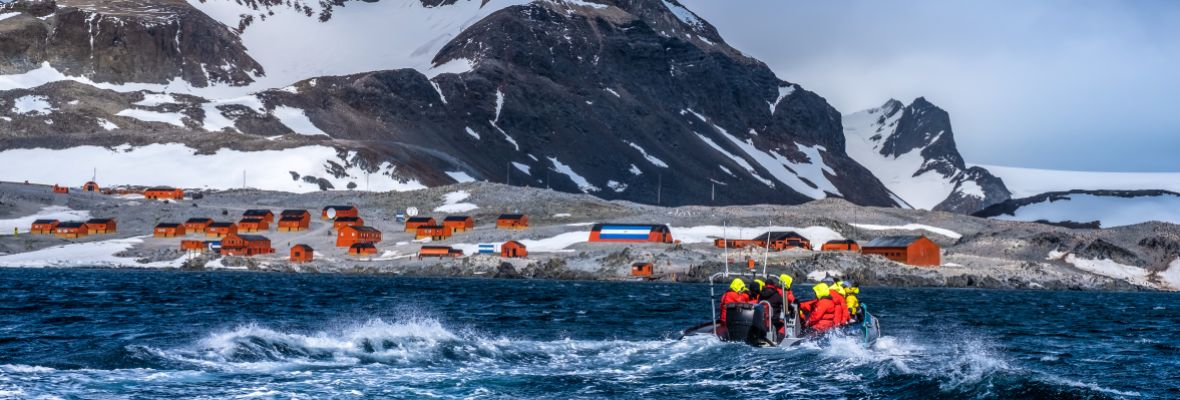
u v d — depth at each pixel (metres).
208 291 106.88
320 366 35.41
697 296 114.06
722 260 194.88
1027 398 29.80
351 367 35.34
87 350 41.16
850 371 35.12
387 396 29.80
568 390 31.83
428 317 69.75
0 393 28.59
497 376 33.94
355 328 58.28
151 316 66.19
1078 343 55.62
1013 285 191.62
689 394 31.44
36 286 111.06
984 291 167.50
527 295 109.81
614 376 34.59
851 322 42.59
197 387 30.72
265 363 35.72
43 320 61.00
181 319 63.91
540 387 32.19
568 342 43.50
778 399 30.72
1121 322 77.50
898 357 39.78
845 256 199.25
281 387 30.84
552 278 192.75
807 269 189.75
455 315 72.12
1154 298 146.50
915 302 112.94
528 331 57.47
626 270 190.88
